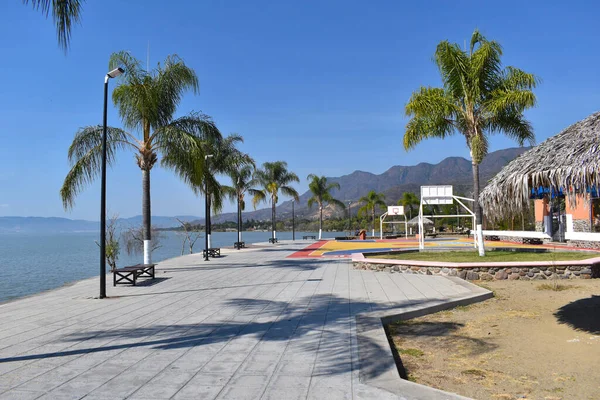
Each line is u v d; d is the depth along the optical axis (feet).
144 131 50.60
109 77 35.42
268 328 22.12
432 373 16.14
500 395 13.97
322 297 31.42
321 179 156.87
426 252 59.77
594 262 39.11
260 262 63.46
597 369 16.06
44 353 17.97
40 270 73.82
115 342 19.70
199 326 22.80
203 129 52.75
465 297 29.45
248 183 113.19
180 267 57.72
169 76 51.44
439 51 51.39
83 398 13.07
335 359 16.71
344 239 143.33
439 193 68.64
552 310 26.32
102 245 33.47
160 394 13.37
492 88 52.13
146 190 50.44
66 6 19.49
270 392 13.48
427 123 54.54
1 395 13.32
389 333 22.13
